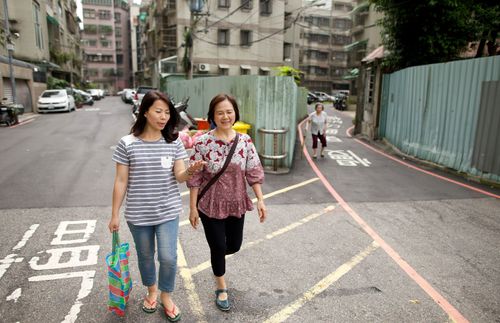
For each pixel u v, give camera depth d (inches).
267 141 335.6
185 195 257.3
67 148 413.4
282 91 329.7
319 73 2190.0
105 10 3070.9
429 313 126.3
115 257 111.3
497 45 517.0
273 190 274.7
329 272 152.1
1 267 147.6
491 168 297.0
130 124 665.0
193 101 604.7
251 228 197.2
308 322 119.7
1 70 716.7
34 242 170.9
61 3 1494.8
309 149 470.9
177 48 1273.4
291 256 165.5
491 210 235.0
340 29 2176.4
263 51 1418.6
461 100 331.6
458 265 160.6
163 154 109.3
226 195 117.1
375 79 537.3
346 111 1270.9
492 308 130.1
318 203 245.0
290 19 1594.5
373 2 522.9
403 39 494.3
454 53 476.1
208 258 160.9
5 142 446.6
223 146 116.1
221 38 1326.3
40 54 1087.0
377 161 398.9
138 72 2723.9
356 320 121.4
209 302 129.0
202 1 951.6
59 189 255.0
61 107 881.5
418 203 248.4
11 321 114.9
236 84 384.2
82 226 191.3
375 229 200.1
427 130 387.2
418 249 175.8
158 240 111.3
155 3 1546.5
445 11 449.7
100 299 128.0
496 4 471.8
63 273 144.3
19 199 231.5
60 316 118.3
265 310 125.4
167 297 117.5
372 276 149.8
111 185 268.4
